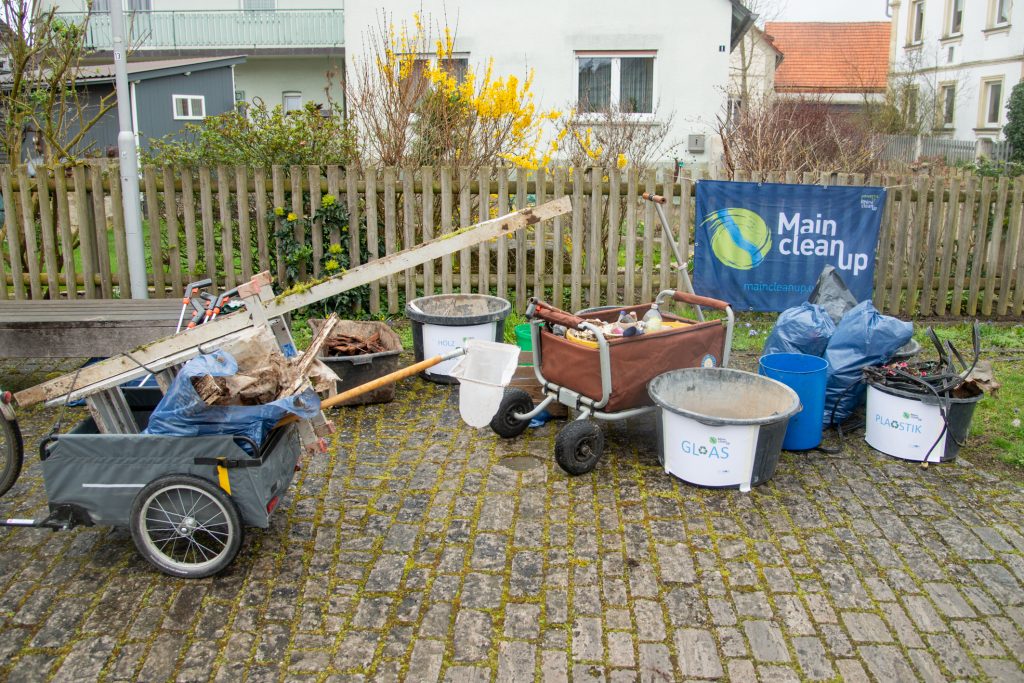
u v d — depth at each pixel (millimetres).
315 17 21969
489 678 3131
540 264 7727
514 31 15203
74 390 3842
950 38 23719
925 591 3660
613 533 4105
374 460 4922
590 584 3697
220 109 19891
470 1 15062
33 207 7621
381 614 3504
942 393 4785
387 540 4051
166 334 5316
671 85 15406
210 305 4570
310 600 3596
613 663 3209
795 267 7742
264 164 8273
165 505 3680
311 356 3826
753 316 8039
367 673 3162
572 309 7758
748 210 7602
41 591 3652
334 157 8453
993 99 22031
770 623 3443
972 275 7902
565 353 4789
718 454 4414
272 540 4047
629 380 4684
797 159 11703
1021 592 3658
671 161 15570
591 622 3445
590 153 10367
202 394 3492
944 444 4812
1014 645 3322
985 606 3562
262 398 3701
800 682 3113
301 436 3820
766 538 4066
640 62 15438
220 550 3939
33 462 4910
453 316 6090
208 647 3309
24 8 7547
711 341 5078
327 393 5621
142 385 4633
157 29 21922
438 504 4395
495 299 6488
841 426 5363
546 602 3574
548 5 15109
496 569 3811
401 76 8695
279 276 7668
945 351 5090
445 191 7508
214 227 7863
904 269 8141
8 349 5301
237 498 3627
